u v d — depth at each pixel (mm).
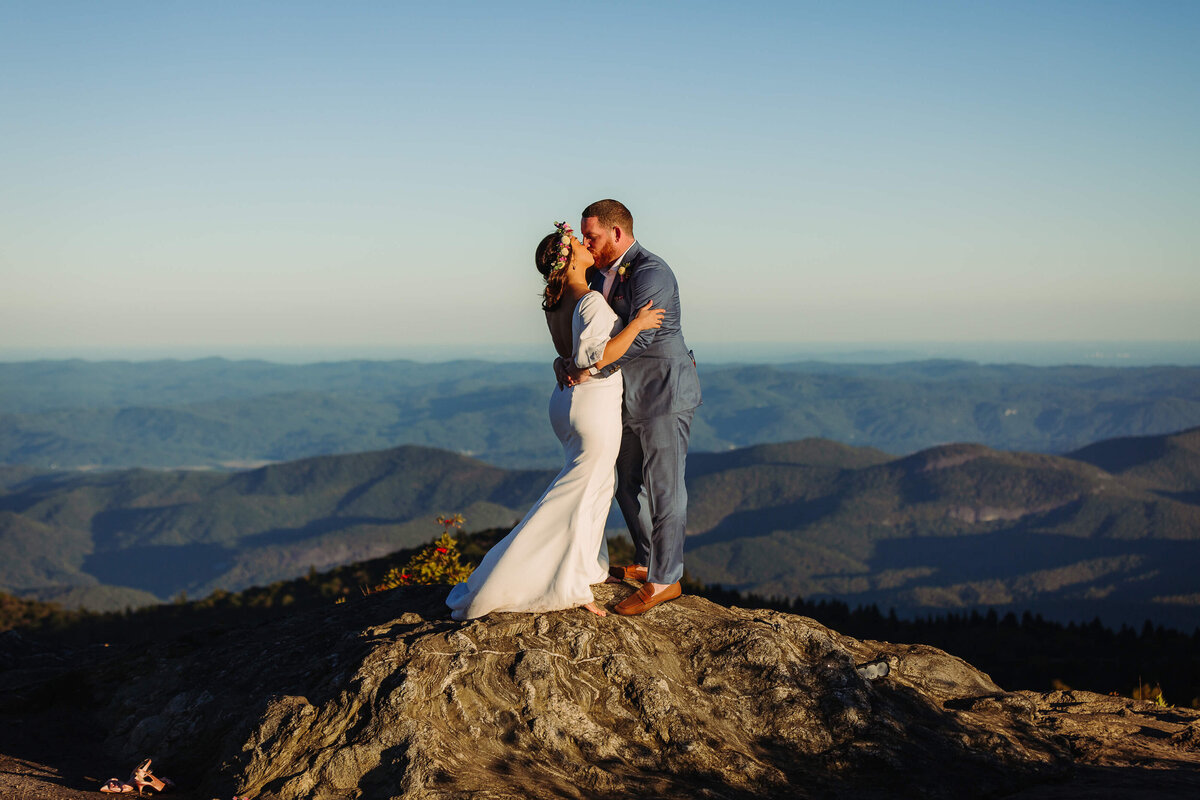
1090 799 4879
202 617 43750
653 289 5750
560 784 4531
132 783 4910
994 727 5867
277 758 4672
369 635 5773
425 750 4473
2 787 4707
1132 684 21188
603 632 5672
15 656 8820
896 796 4840
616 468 6414
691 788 4676
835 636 6781
